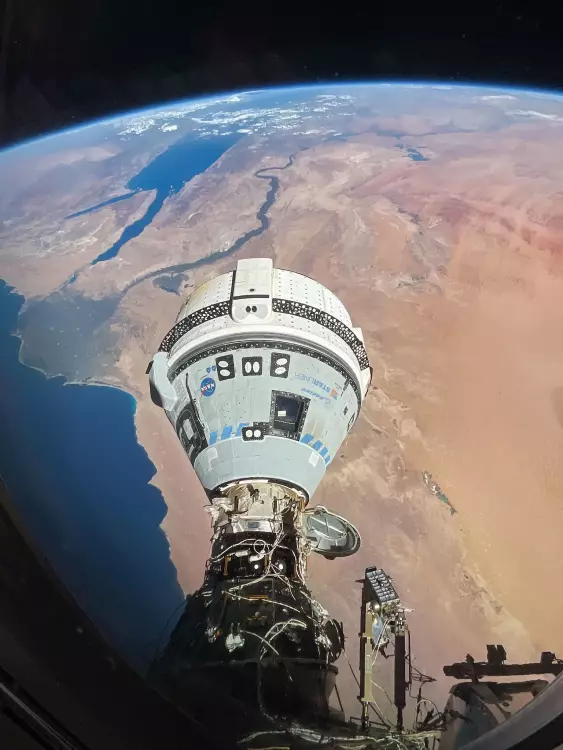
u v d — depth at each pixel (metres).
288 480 16.89
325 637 14.41
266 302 18.22
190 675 12.62
